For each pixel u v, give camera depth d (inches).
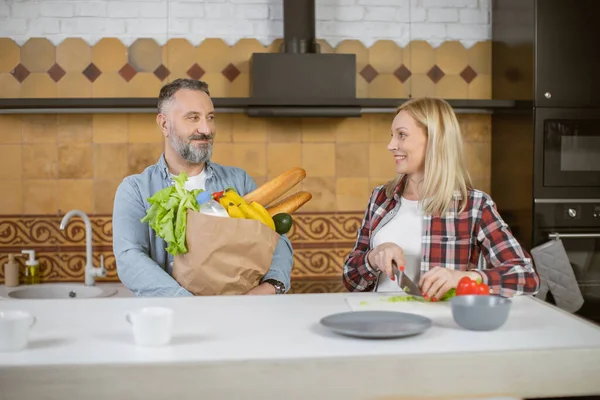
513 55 130.4
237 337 54.1
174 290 75.5
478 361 49.3
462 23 141.6
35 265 132.0
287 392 47.8
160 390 47.0
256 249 73.1
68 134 134.4
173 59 136.1
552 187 123.2
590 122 122.8
